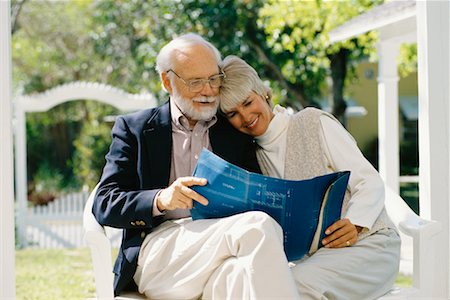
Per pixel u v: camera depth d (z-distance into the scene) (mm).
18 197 9680
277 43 12070
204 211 2982
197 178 2912
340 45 12344
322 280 2990
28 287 6551
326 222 3049
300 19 11719
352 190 3301
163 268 3025
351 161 3316
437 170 3428
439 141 3430
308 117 3449
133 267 3129
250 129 3432
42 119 18328
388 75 7398
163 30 12641
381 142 7426
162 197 3016
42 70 17469
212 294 2830
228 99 3312
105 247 2988
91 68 17141
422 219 3297
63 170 18359
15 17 14406
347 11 11461
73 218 10102
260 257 2637
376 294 3162
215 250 2818
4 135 3102
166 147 3295
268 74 13188
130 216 3064
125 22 14180
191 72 3234
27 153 18219
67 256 8656
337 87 13203
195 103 3270
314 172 3354
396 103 7438
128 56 14812
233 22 12359
